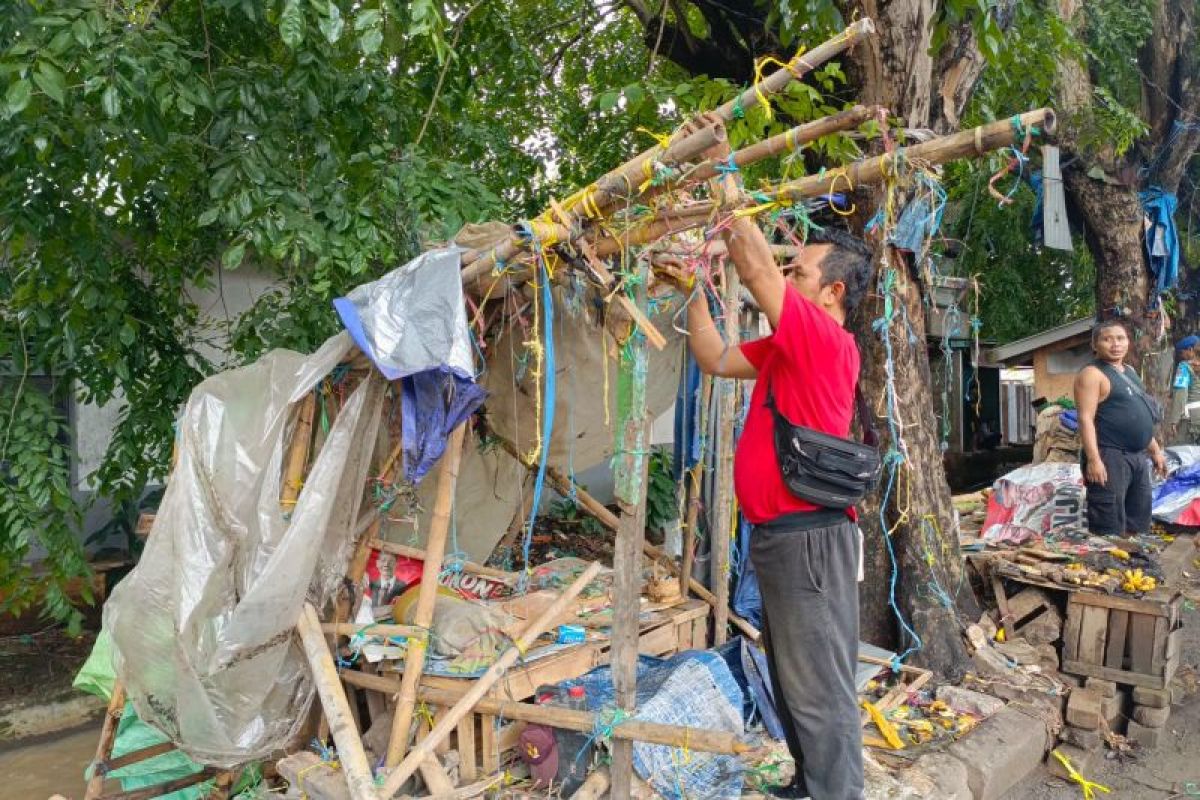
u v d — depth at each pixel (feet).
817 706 8.14
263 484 9.83
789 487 7.88
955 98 15.06
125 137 12.94
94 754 14.55
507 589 13.53
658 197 7.89
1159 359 29.30
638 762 9.77
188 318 17.69
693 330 9.43
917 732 12.39
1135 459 18.06
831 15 12.91
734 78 20.42
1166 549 18.43
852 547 8.23
